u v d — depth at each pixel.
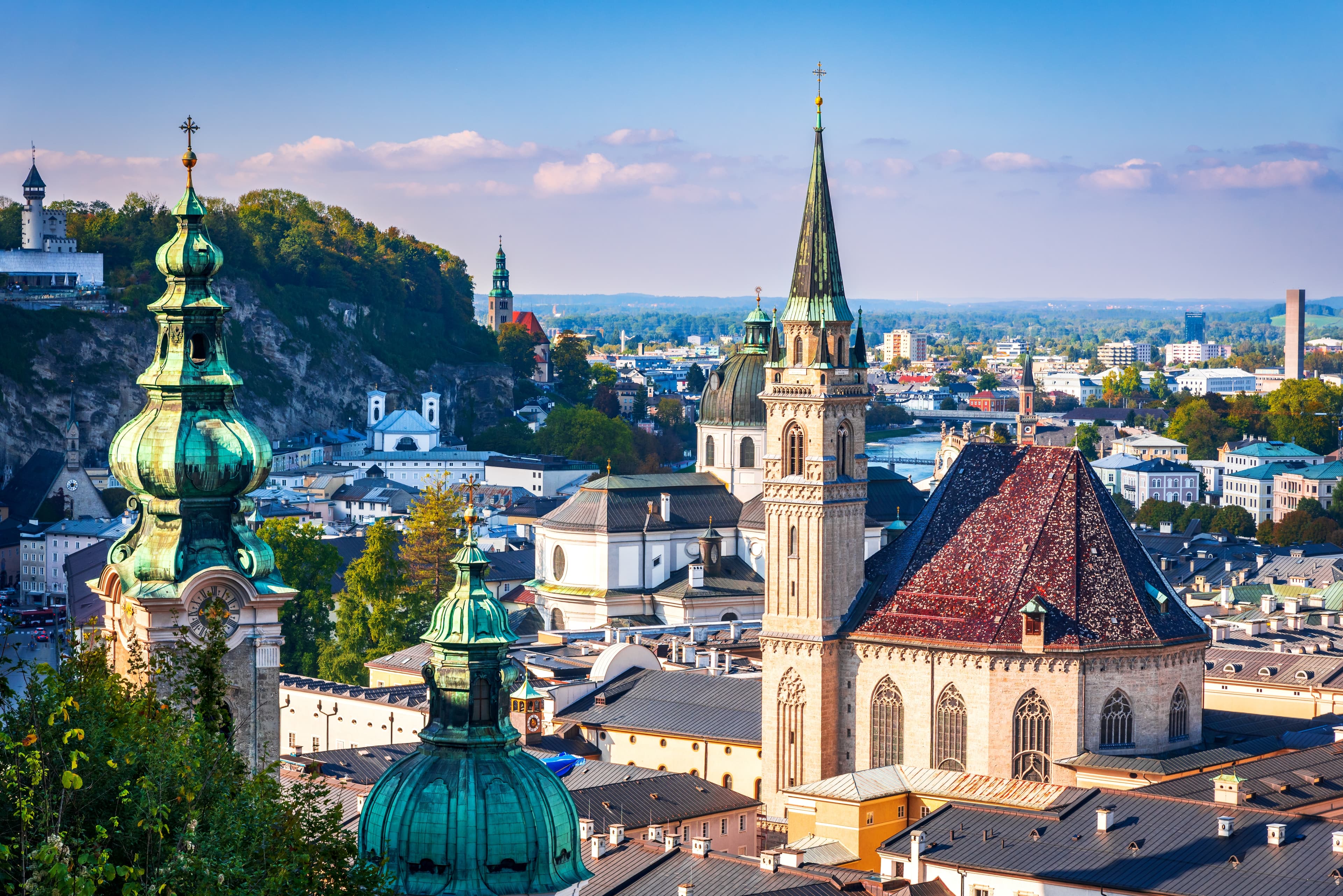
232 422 115.38
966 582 194.50
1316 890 143.12
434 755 107.94
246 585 113.81
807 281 199.38
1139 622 190.00
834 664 198.75
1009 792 184.50
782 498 199.00
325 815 100.69
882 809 184.25
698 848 155.75
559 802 107.31
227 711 113.44
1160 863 150.88
